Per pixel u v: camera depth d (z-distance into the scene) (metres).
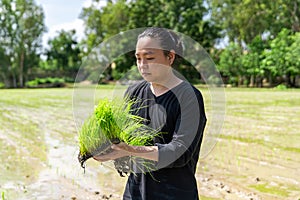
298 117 11.40
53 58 56.38
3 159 6.46
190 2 37.25
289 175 5.49
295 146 7.38
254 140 7.95
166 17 37.50
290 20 35.44
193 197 1.96
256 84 33.97
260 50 33.25
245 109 13.80
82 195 4.70
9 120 11.69
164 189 1.92
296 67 30.38
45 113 13.60
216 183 5.14
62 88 41.16
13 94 27.02
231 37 38.12
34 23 47.84
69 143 7.81
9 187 4.99
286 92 24.00
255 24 35.81
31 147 7.46
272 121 10.59
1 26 46.06
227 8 36.62
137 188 2.03
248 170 5.73
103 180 5.24
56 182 5.18
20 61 47.31
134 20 39.25
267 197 4.63
